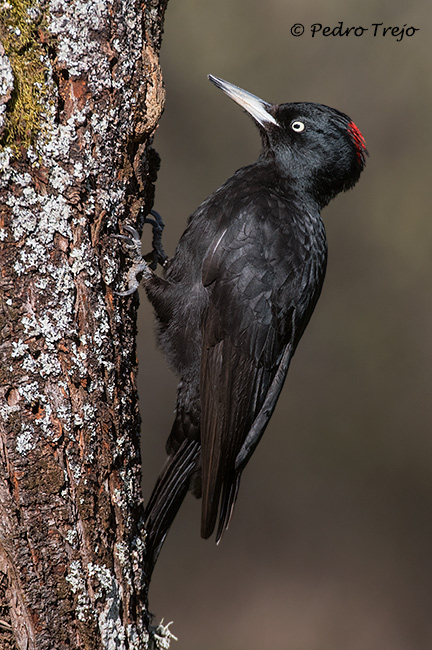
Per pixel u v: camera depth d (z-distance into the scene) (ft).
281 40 62.03
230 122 63.05
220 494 27.94
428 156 64.18
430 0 61.77
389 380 66.59
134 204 23.16
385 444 66.03
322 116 31.55
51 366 20.31
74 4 20.54
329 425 67.05
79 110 20.81
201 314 28.02
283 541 64.13
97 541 20.98
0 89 19.65
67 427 20.48
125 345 22.52
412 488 65.67
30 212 20.11
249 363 28.09
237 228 28.07
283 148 31.48
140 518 22.72
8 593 20.79
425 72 62.69
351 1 62.13
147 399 64.28
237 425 28.17
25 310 20.07
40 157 20.27
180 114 62.90
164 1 23.76
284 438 67.21
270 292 27.96
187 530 63.00
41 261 20.24
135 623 21.95
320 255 30.01
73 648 20.67
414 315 66.13
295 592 61.16
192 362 28.30
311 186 31.60
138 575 22.24
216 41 61.87
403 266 65.77
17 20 19.72
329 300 66.80
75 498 20.59
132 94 22.12
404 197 64.85
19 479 20.11
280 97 62.95
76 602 20.59
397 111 63.87
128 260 22.98
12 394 20.04
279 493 65.82
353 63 63.31
